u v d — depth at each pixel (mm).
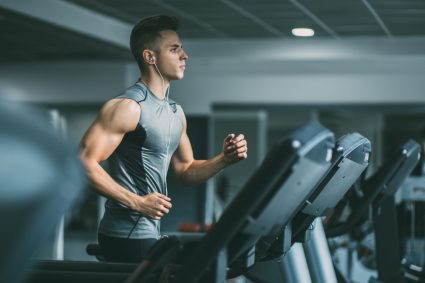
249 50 9641
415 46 9281
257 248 2035
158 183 2832
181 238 1858
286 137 1582
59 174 665
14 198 651
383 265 3938
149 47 2826
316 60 10266
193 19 8211
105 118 2715
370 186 3461
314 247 2822
